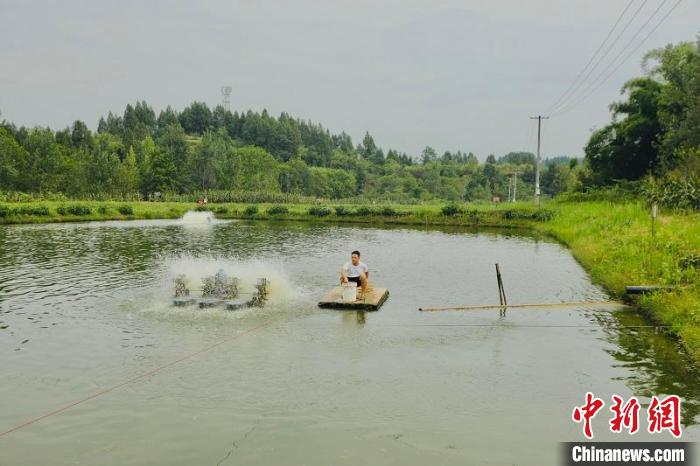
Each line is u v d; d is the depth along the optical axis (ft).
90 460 22.94
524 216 152.35
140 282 60.08
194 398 29.09
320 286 59.21
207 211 183.52
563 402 28.96
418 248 98.37
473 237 120.47
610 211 115.96
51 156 281.54
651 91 168.04
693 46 150.71
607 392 30.32
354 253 50.16
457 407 28.19
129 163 330.54
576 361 35.47
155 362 34.58
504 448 24.04
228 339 39.47
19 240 104.32
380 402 28.73
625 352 37.40
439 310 48.98
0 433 25.26
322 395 29.55
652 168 171.83
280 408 27.91
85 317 45.11
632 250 65.62
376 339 39.86
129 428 25.73
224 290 51.16
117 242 102.53
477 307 50.26
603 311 49.14
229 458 23.04
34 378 31.86
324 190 524.93
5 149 272.31
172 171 342.23
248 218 179.73
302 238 114.83
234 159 384.27
